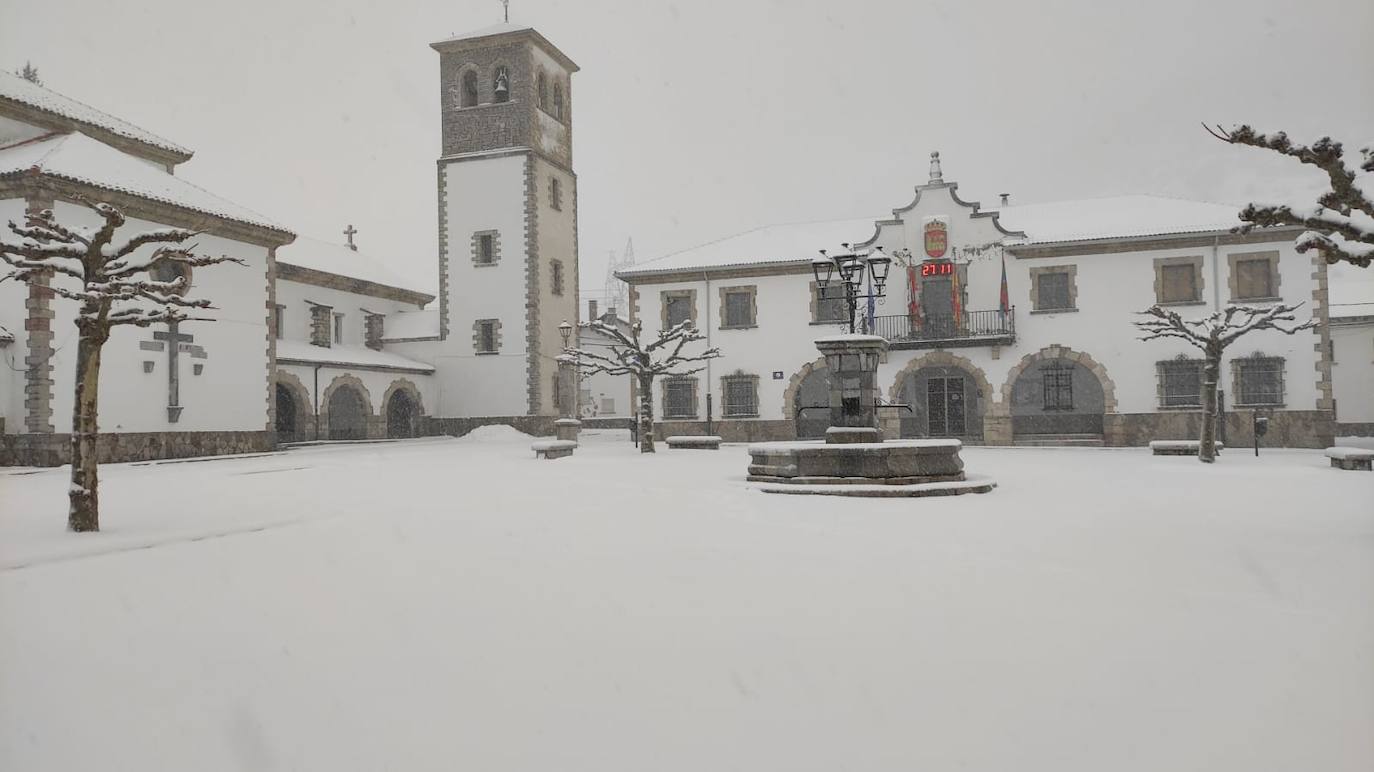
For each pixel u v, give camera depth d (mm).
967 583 7285
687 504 13562
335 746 3943
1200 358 31688
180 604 6789
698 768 3637
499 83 46125
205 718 4324
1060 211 36469
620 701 4477
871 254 35531
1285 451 28547
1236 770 3555
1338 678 4672
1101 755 3715
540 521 11625
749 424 37156
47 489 17328
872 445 15203
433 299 51906
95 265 12281
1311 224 9219
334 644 5609
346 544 9727
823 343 16719
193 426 28828
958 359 34438
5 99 28625
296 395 37156
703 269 37281
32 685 4848
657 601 6730
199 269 29344
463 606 6629
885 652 5277
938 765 3627
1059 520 11266
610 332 29984
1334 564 7914
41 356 24000
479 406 45562
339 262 46469
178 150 35688
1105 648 5312
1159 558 8344
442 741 3982
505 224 45656
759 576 7680
